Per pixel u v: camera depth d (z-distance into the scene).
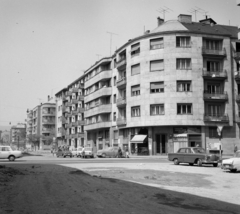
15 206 7.42
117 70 54.62
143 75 46.28
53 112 112.12
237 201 8.74
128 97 48.62
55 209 7.11
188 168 20.72
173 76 44.34
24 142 128.88
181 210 7.30
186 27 47.59
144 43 46.88
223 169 19.61
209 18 51.97
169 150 43.84
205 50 45.16
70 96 87.19
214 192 10.41
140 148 46.12
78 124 75.44
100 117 59.78
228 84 45.81
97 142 63.94
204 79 45.25
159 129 44.91
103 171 17.50
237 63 47.47
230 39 47.16
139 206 7.61
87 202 7.95
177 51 44.81
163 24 49.53
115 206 7.52
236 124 45.72
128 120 48.06
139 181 13.07
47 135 110.94
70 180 12.68
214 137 44.50
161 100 44.31
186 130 43.66
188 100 43.81
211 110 45.47
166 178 14.49
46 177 13.78
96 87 63.84
